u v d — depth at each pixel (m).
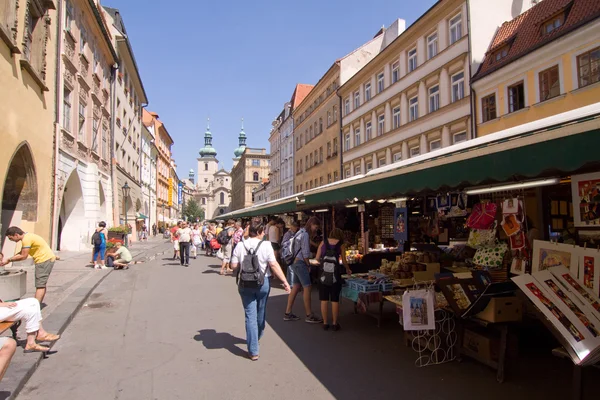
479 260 5.56
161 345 5.93
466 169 4.05
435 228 10.33
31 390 4.34
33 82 14.13
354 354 5.48
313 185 39.91
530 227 7.28
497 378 4.50
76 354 5.53
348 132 31.97
